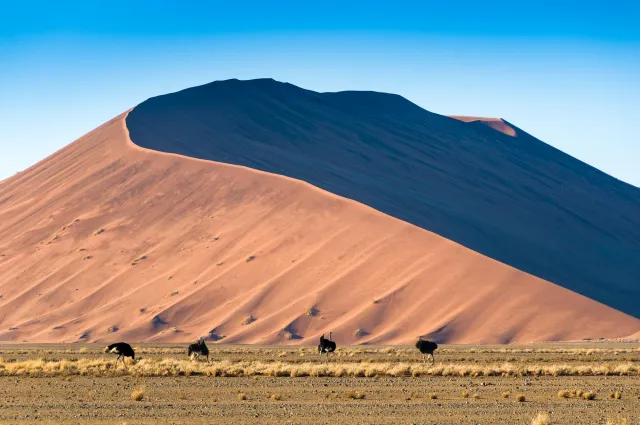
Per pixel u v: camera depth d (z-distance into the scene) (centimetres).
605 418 8006
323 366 12812
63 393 9844
